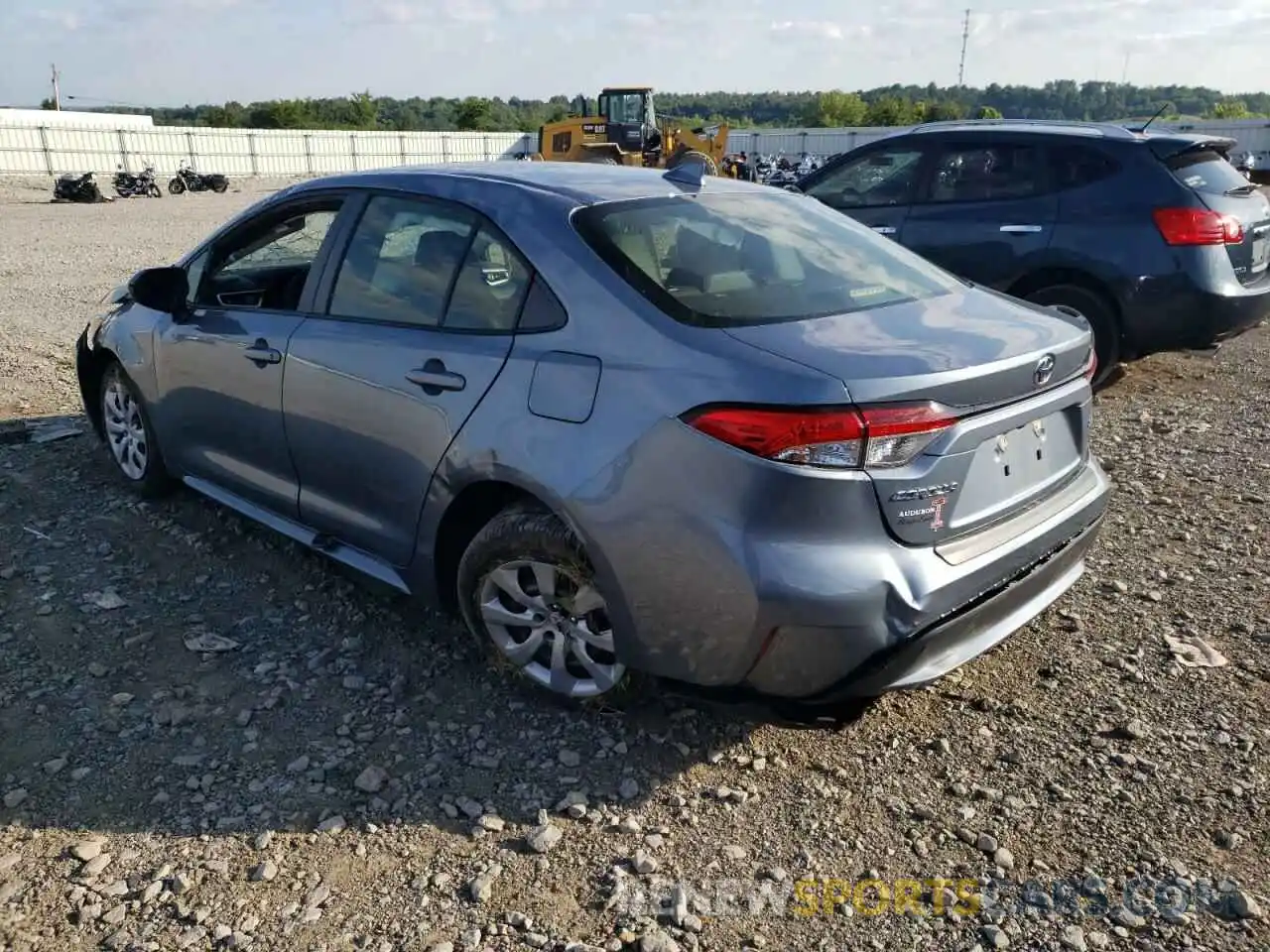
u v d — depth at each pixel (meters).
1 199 31.22
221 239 4.52
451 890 2.64
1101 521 3.50
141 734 3.26
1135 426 6.51
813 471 2.61
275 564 4.43
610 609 2.97
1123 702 3.44
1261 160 37.53
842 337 2.89
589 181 3.62
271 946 2.46
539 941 2.48
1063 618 4.00
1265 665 3.65
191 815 2.90
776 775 3.09
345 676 3.59
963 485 2.82
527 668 3.38
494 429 3.13
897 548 2.72
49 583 4.22
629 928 2.52
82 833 2.82
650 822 2.89
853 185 7.86
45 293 11.65
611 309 3.01
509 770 3.11
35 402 6.81
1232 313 6.61
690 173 3.91
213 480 4.57
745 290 3.14
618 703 3.26
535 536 3.10
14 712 3.35
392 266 3.68
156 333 4.67
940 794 3.00
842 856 2.77
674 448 2.75
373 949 2.45
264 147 49.72
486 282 3.35
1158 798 2.97
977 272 7.23
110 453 5.36
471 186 3.56
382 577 3.73
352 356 3.63
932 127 7.59
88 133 43.34
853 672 2.73
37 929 2.50
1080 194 6.84
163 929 2.50
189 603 4.10
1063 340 3.15
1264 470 5.61
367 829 2.85
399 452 3.47
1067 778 3.06
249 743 3.22
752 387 2.67
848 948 2.47
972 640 2.96
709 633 2.79
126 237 18.86
